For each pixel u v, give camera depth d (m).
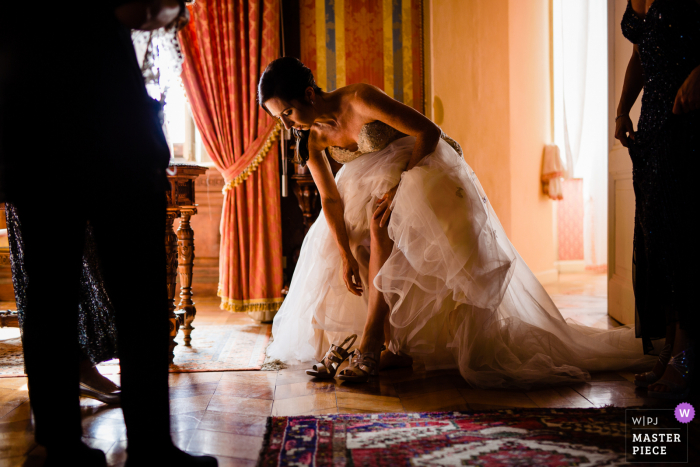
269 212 3.83
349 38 4.21
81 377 2.03
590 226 6.28
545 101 5.81
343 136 2.50
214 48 3.83
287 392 2.16
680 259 1.96
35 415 1.30
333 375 2.34
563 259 6.40
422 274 2.26
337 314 2.62
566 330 2.44
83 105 1.24
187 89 3.85
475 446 1.53
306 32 4.18
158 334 1.32
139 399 1.30
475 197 2.38
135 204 1.30
